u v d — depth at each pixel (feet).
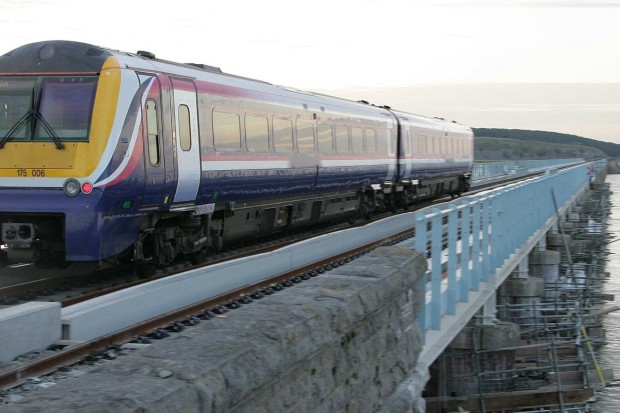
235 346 10.94
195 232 44.16
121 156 34.99
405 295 20.42
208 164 43.55
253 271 35.78
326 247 46.19
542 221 74.90
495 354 51.03
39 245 35.60
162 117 38.68
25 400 8.61
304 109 59.36
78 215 34.01
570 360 64.13
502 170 234.38
